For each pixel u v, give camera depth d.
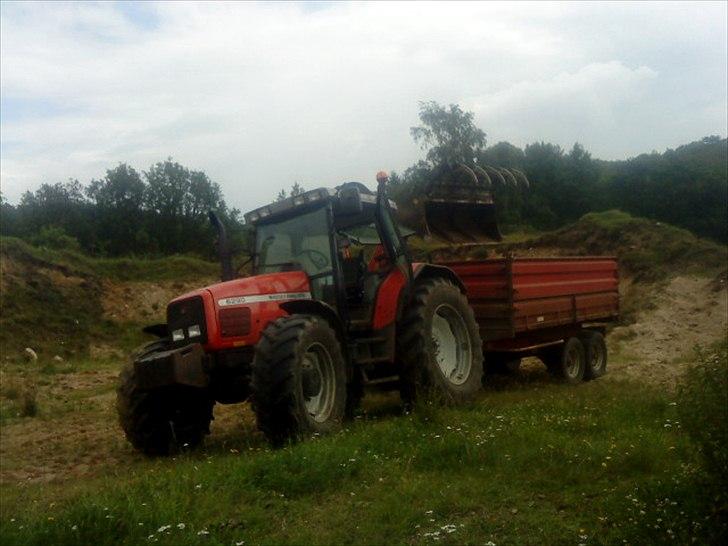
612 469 5.82
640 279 24.00
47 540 4.95
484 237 13.30
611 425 7.28
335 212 8.97
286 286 8.46
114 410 12.20
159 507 5.27
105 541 4.90
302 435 7.19
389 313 8.91
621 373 13.10
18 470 8.32
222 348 7.82
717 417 4.24
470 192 13.22
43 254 26.17
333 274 8.62
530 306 10.91
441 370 9.11
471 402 9.14
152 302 26.89
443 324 9.58
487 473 5.89
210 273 29.25
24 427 11.04
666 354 16.95
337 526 4.99
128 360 8.52
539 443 6.46
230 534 4.91
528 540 4.60
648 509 4.69
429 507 5.17
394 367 9.12
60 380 16.80
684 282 22.80
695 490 4.53
